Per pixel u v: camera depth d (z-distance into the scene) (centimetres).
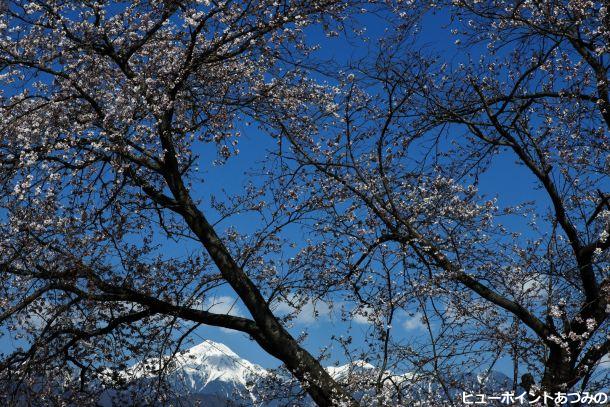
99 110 862
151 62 926
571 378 787
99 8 879
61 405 840
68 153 841
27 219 809
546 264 848
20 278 832
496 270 840
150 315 894
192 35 894
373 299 818
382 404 742
